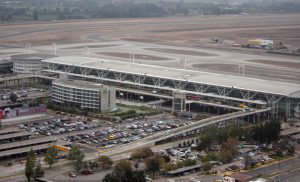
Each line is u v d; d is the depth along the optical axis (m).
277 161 170.00
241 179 149.25
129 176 142.25
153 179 148.75
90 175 150.62
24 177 147.88
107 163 156.75
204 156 167.75
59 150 171.75
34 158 151.75
